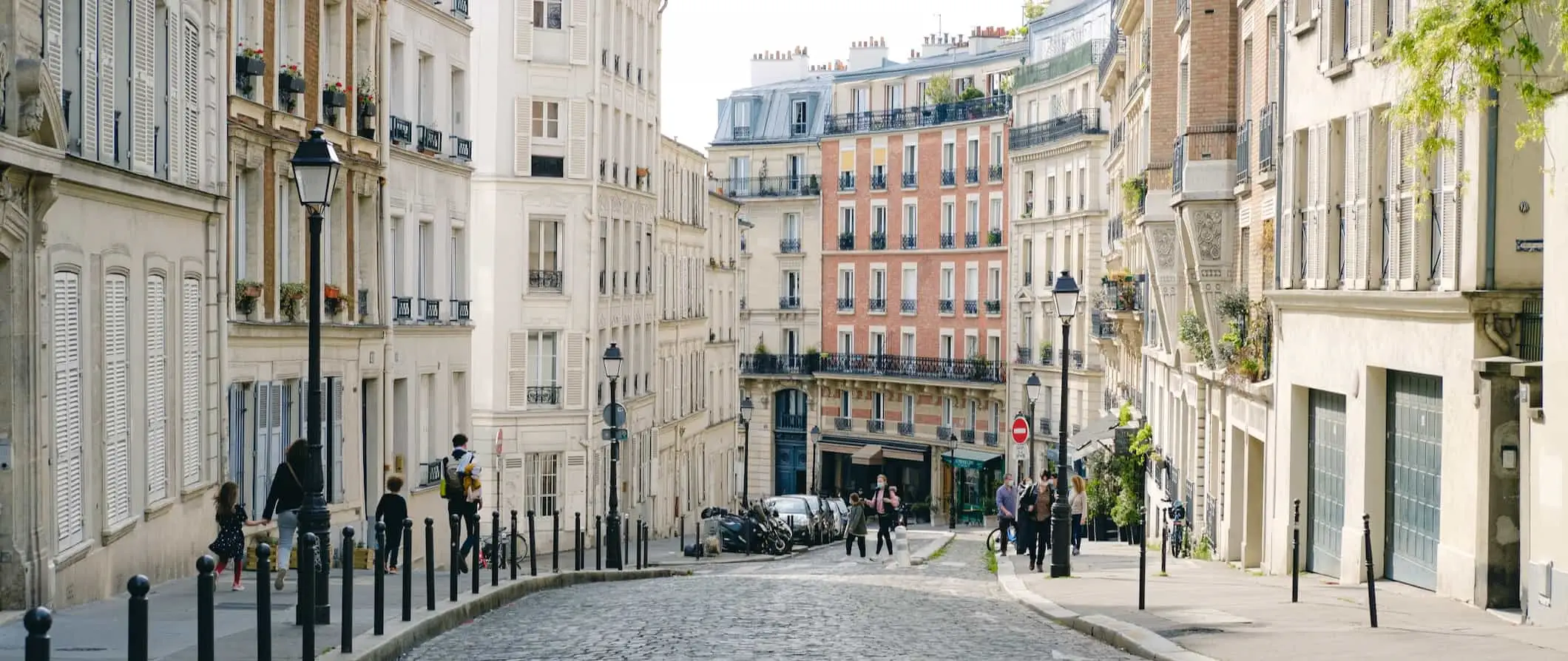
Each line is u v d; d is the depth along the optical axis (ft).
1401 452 76.54
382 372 114.52
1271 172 98.94
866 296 303.48
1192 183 115.03
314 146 54.49
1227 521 108.78
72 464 61.26
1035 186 265.34
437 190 130.52
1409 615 61.82
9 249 55.36
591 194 181.88
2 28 54.08
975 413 280.92
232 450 87.86
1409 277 73.05
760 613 69.46
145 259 70.85
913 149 294.87
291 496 68.18
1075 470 203.31
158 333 72.90
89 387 63.41
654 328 210.79
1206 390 120.16
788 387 314.55
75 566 61.36
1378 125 77.61
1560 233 57.26
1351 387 80.89
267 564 41.60
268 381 93.91
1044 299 260.62
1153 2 133.80
